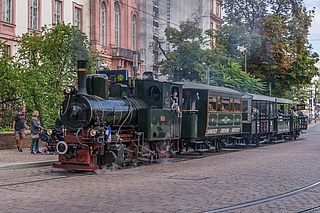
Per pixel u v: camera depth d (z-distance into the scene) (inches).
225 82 1557.6
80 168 641.0
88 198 455.8
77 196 466.0
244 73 1643.7
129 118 730.2
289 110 1649.9
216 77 1555.1
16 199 446.9
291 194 487.8
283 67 1994.3
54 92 1082.1
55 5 1665.8
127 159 711.7
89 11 1818.4
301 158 868.0
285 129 1481.3
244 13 2028.8
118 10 1959.9
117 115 697.0
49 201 438.9
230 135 1076.5
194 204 431.2
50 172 655.1
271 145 1293.1
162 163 786.8
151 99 794.8
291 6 2064.5
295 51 2043.6
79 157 649.0
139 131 753.0
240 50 1854.1
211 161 821.2
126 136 725.9
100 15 1850.4
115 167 682.8
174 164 770.8
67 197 459.8
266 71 2007.9
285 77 2025.1
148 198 458.3
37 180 572.1
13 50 1481.3
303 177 610.5
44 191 493.4
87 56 1172.5
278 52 1969.7
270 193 491.2
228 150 1096.2
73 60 1147.3
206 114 933.8
